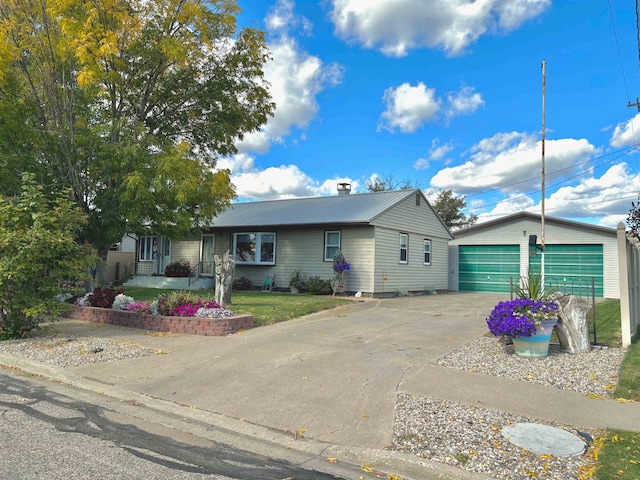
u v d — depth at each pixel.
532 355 7.36
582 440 4.34
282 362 7.32
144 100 15.60
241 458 4.15
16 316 9.30
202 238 22.75
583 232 20.75
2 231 8.77
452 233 24.45
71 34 13.04
